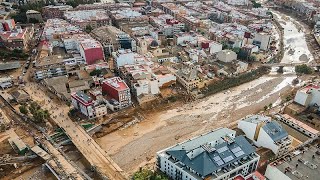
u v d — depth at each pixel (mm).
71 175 184000
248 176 166875
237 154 182625
